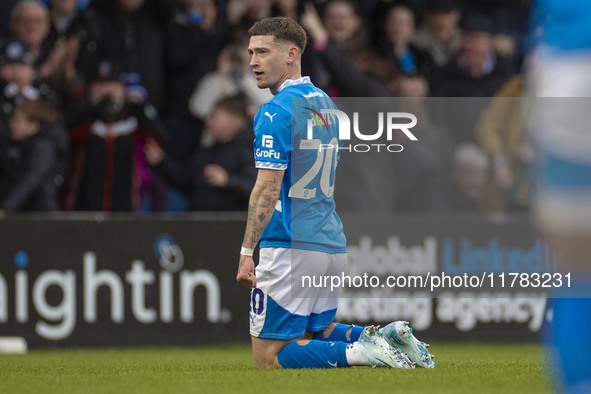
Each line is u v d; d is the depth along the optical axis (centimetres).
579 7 641
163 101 3256
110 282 2628
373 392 1167
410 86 3167
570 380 686
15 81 3059
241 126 3038
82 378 1447
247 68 3225
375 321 2669
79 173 3047
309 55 3177
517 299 2714
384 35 3334
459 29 3334
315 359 1503
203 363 1895
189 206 3016
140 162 3078
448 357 2112
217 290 2675
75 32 3209
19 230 2594
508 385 1238
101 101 3075
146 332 2638
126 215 2648
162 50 3250
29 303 2591
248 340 2689
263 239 1531
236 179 2983
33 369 1716
